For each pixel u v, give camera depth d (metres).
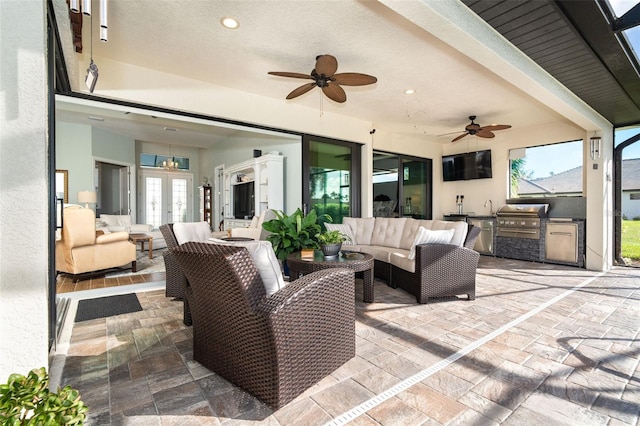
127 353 2.16
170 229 3.23
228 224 8.12
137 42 3.02
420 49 3.11
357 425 1.45
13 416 0.91
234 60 3.39
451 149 7.58
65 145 6.57
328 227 4.89
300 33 2.84
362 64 3.42
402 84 3.97
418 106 4.86
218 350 1.84
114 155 7.54
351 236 4.85
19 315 1.15
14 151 1.14
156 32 2.84
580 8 2.24
